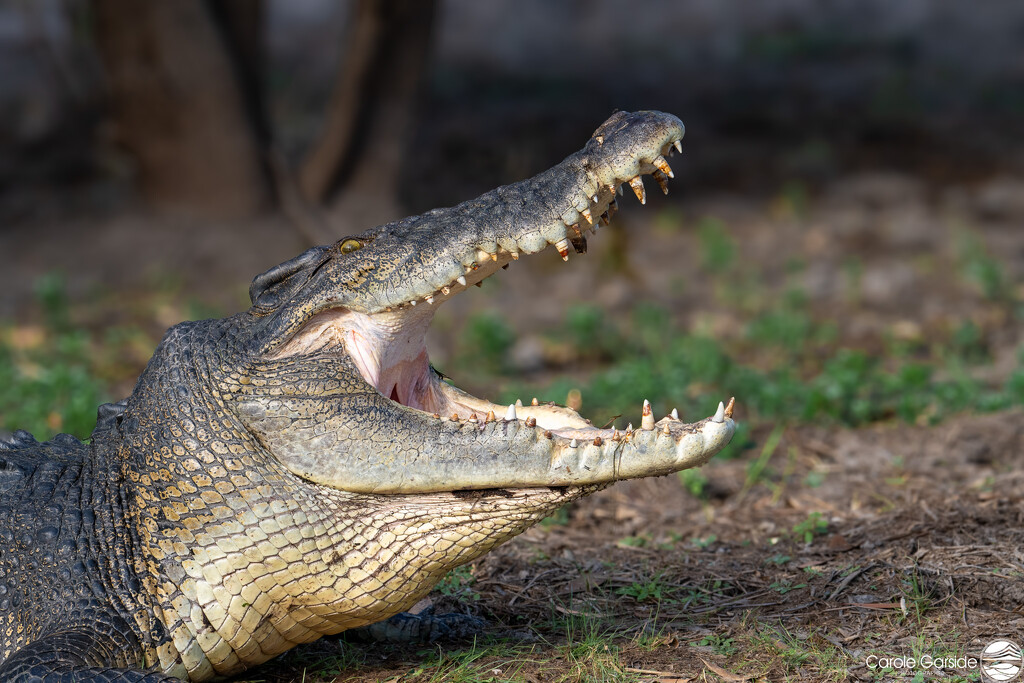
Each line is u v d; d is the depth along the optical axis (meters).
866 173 58.25
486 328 33.91
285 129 63.09
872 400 26.66
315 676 14.02
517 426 12.72
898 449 23.09
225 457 12.80
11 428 24.28
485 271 13.62
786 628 14.77
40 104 59.28
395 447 12.73
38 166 55.50
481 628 15.50
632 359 32.97
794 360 33.53
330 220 47.44
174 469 12.87
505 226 12.99
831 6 91.38
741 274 45.06
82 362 32.78
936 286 41.69
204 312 37.97
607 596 16.48
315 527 12.77
